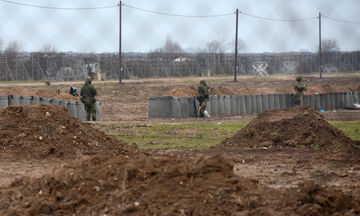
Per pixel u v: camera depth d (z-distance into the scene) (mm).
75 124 50750
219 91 131000
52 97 106875
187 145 63875
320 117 62719
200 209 23984
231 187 25828
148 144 64312
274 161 50188
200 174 26500
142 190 25047
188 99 116562
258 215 23891
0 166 42250
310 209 24734
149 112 115812
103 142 50500
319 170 44094
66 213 24156
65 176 26469
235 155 54312
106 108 147250
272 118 64000
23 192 26641
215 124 94125
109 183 25594
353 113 132875
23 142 47094
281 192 26500
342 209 25938
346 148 54438
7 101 86562
